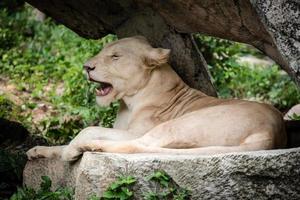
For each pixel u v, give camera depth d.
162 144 11.03
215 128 11.06
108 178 10.31
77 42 22.86
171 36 12.90
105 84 12.23
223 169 10.17
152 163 10.27
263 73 20.88
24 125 16.62
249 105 11.35
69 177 11.34
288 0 9.67
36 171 12.11
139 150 10.90
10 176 13.13
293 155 10.09
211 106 11.75
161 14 12.73
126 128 12.34
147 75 12.12
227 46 19.88
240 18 11.65
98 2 13.02
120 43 12.12
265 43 12.01
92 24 13.45
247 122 11.05
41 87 19.23
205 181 10.20
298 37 9.72
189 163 10.24
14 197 11.61
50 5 13.38
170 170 10.25
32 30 24.84
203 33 12.72
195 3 11.93
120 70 12.00
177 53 12.98
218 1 11.60
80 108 16.94
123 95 12.19
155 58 11.95
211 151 10.70
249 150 10.75
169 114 12.06
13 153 14.16
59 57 21.47
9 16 26.20
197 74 13.19
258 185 10.15
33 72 20.72
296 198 10.14
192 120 11.16
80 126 16.47
